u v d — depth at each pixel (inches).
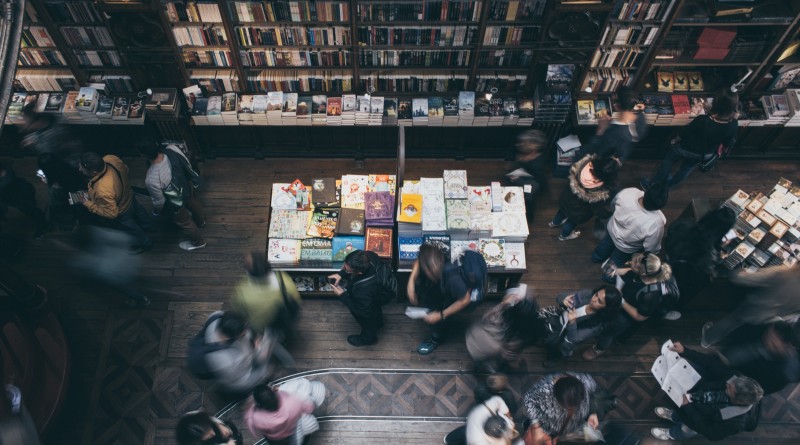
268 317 242.2
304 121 319.6
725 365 233.6
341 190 294.5
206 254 316.2
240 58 303.9
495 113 316.8
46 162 272.5
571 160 331.9
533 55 303.0
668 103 320.5
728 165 349.4
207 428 207.6
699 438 265.1
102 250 260.7
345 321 296.8
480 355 254.1
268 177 343.3
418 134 335.0
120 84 316.8
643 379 282.2
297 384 239.0
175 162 279.1
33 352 265.0
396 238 290.7
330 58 307.6
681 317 297.9
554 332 250.1
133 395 274.8
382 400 275.9
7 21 202.4
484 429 211.5
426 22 289.4
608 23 288.5
